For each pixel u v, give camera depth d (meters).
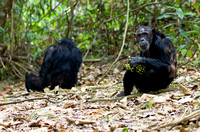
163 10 11.41
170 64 5.91
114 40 11.93
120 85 7.79
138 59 5.85
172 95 5.26
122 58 10.99
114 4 10.63
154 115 4.26
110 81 8.87
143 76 6.17
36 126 4.29
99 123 4.11
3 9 11.35
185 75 7.37
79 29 12.49
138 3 10.70
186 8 10.21
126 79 6.35
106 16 11.30
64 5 12.30
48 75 8.87
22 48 12.62
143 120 4.08
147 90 6.34
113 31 11.42
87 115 4.69
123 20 11.66
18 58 12.83
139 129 3.63
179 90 5.80
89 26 12.20
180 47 7.63
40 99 6.33
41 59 12.49
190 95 5.07
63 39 9.38
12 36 10.93
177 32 9.73
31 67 12.49
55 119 4.56
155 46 6.11
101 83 8.84
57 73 8.72
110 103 5.53
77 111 5.09
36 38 11.45
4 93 9.54
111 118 4.37
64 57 8.77
